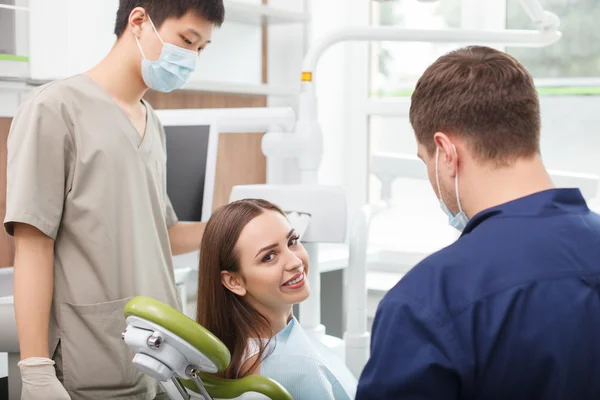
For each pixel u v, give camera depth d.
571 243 0.76
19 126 1.26
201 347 0.88
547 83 2.68
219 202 2.62
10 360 1.47
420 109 0.84
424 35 1.84
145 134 1.41
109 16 2.13
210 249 1.17
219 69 2.54
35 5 1.95
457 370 0.71
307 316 1.90
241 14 2.44
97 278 1.31
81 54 2.07
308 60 1.85
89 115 1.30
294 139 1.83
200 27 1.37
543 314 0.72
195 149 1.76
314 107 1.86
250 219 1.16
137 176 1.36
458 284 0.74
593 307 0.73
